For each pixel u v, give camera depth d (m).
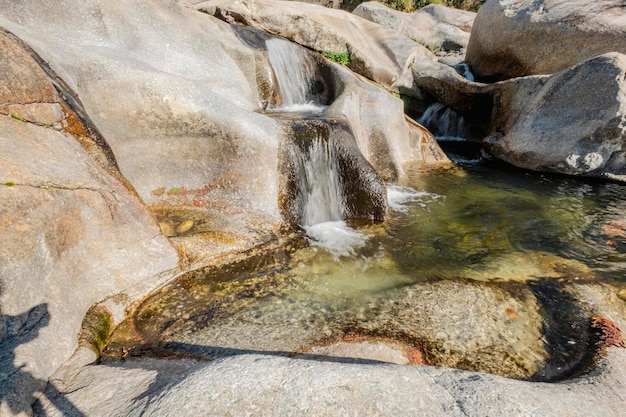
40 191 3.40
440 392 2.22
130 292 4.11
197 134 5.87
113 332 3.71
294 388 2.17
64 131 4.16
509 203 7.61
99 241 4.01
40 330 2.99
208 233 5.22
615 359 3.18
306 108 9.48
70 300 3.48
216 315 4.02
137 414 2.13
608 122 7.88
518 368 3.33
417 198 7.90
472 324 3.92
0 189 3.09
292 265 5.10
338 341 3.64
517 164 9.74
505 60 11.84
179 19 7.60
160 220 5.44
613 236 6.09
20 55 3.99
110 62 5.42
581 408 2.28
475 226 6.58
